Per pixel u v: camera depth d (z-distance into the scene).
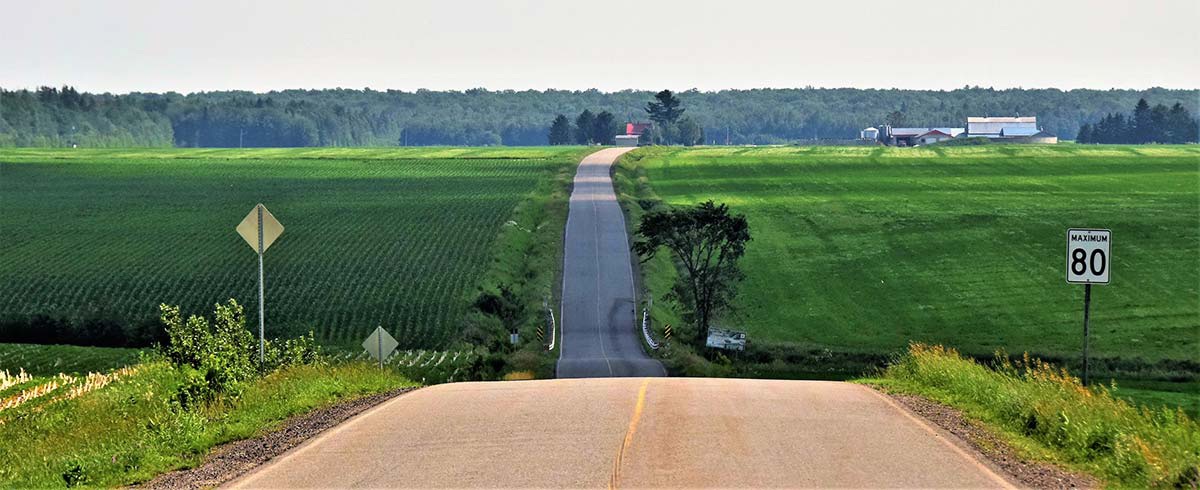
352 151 199.62
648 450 14.52
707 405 19.55
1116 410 16.83
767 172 152.62
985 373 22.58
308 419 18.47
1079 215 103.62
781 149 191.62
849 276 82.38
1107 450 14.38
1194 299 70.81
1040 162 156.50
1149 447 13.95
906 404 20.41
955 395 21.41
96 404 21.36
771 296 77.50
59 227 102.00
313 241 94.88
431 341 64.12
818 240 96.88
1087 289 21.05
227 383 20.25
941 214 107.69
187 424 16.11
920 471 13.16
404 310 70.69
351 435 16.30
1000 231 97.00
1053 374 20.84
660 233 76.06
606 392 22.16
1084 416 16.03
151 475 13.67
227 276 80.12
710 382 26.34
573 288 83.44
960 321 68.12
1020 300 72.56
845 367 56.62
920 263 85.62
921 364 25.45
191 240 94.88
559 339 68.25
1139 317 66.50
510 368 55.09
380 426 17.17
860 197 124.00
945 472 13.12
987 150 175.50
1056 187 128.25
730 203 121.56
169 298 73.50
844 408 19.45
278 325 66.88
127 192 130.75
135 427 17.20
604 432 16.09
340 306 71.62
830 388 24.28
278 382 22.42
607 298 80.19
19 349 57.75
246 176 150.38
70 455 15.14
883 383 25.47
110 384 25.38
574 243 100.12
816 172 150.88
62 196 126.38
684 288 76.31
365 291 75.75
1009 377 21.77
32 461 15.28
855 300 75.31
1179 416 16.92
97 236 96.94
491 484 12.45
